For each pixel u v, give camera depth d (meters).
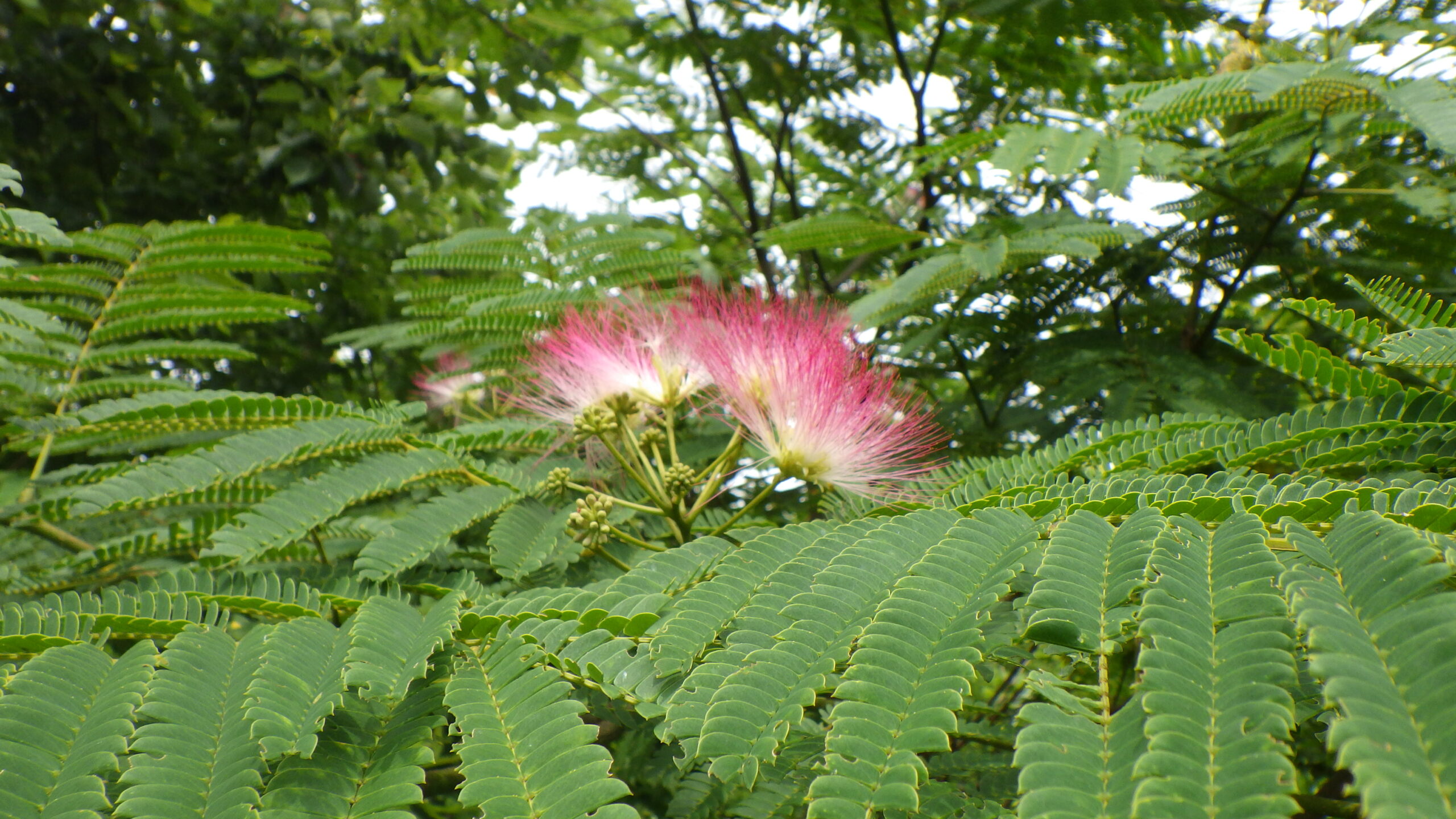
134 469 1.97
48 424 2.21
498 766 0.97
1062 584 1.04
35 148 4.47
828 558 1.27
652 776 2.36
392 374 5.03
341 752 1.08
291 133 4.80
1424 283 2.97
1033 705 0.86
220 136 4.88
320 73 4.84
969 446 3.21
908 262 3.97
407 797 0.99
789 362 2.15
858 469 2.15
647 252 3.31
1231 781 0.68
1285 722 0.71
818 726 1.91
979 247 2.82
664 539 2.53
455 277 4.38
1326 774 2.19
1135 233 2.79
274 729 1.03
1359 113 2.65
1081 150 2.69
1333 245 3.20
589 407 2.29
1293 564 0.93
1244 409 2.72
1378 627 0.79
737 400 2.18
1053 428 3.26
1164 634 0.85
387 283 5.21
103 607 1.47
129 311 2.55
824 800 0.80
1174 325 3.33
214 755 1.07
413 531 1.89
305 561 2.21
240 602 1.55
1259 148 2.89
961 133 4.75
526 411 2.78
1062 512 1.30
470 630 1.31
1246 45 3.21
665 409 2.35
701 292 2.59
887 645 0.97
